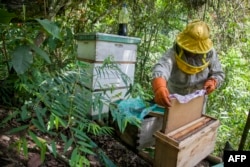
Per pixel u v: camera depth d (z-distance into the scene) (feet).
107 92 5.27
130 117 3.72
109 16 8.49
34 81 3.51
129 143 4.45
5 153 3.34
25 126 2.83
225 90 8.19
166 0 8.72
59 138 4.04
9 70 4.30
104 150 4.32
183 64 4.26
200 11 8.63
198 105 4.37
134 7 8.45
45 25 2.76
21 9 5.32
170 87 4.86
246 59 9.48
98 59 4.95
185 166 3.73
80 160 2.60
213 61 4.62
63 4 5.74
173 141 3.48
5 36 4.17
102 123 4.94
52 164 3.40
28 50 2.85
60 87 3.50
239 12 8.77
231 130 7.70
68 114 3.20
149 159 4.11
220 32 8.87
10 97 4.55
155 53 9.23
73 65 4.56
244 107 8.49
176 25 9.05
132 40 5.51
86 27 8.05
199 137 3.85
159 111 4.54
